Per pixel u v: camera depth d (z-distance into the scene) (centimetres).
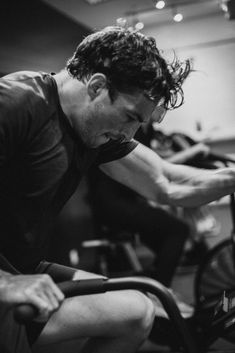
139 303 132
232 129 477
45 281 100
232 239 246
